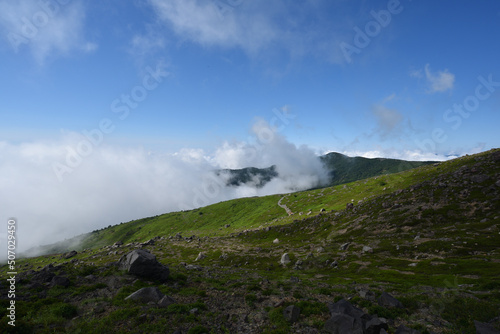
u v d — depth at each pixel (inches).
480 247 2132.1
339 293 1185.4
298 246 3927.2
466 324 743.7
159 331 688.4
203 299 1043.3
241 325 766.5
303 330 709.3
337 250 3110.2
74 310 813.9
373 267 2252.7
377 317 763.4
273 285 1379.2
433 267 1935.3
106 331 669.9
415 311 879.7
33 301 902.4
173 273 1561.3
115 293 1043.9
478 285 1312.7
